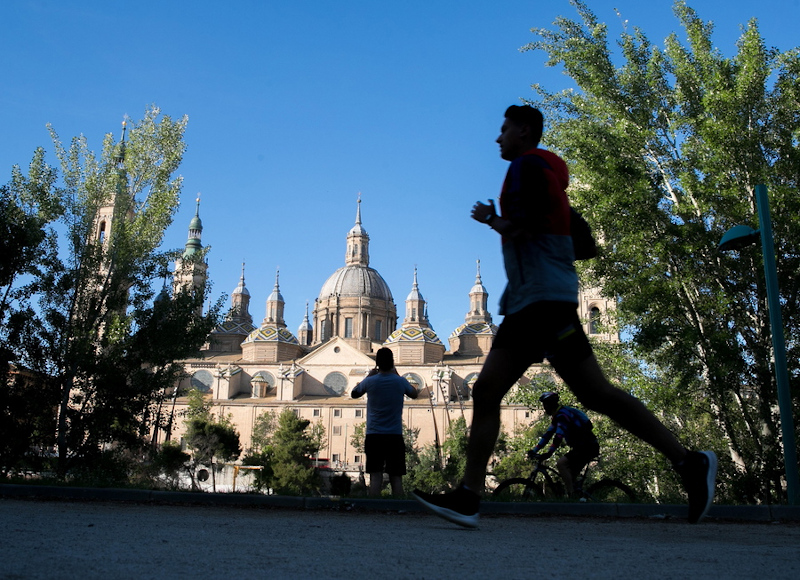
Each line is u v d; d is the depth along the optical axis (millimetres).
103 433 29859
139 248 32531
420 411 94500
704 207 23375
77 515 7270
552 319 4188
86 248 32219
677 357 21984
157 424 32156
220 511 8945
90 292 31656
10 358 28406
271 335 108125
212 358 110000
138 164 35188
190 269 34750
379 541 5574
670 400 22000
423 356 103062
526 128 4730
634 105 26172
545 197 4184
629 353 24938
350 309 120125
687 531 7316
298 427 71125
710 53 25609
